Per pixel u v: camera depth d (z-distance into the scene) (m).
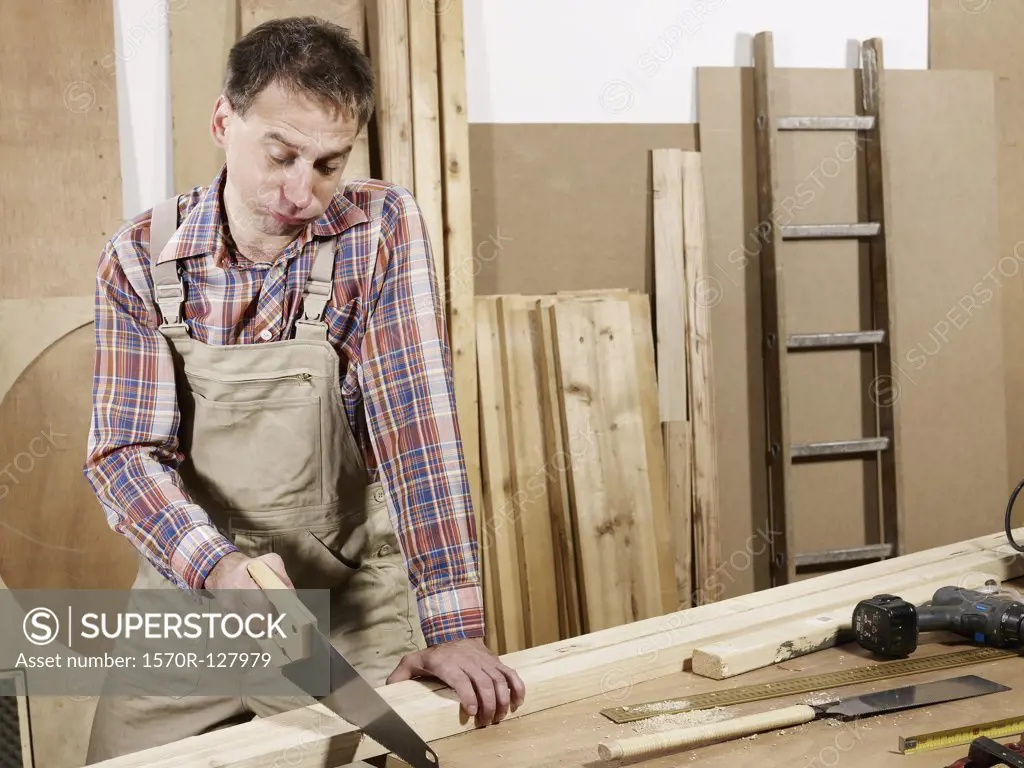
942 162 3.50
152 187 2.75
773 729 1.15
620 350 3.18
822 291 3.44
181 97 2.71
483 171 3.15
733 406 3.38
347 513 1.51
